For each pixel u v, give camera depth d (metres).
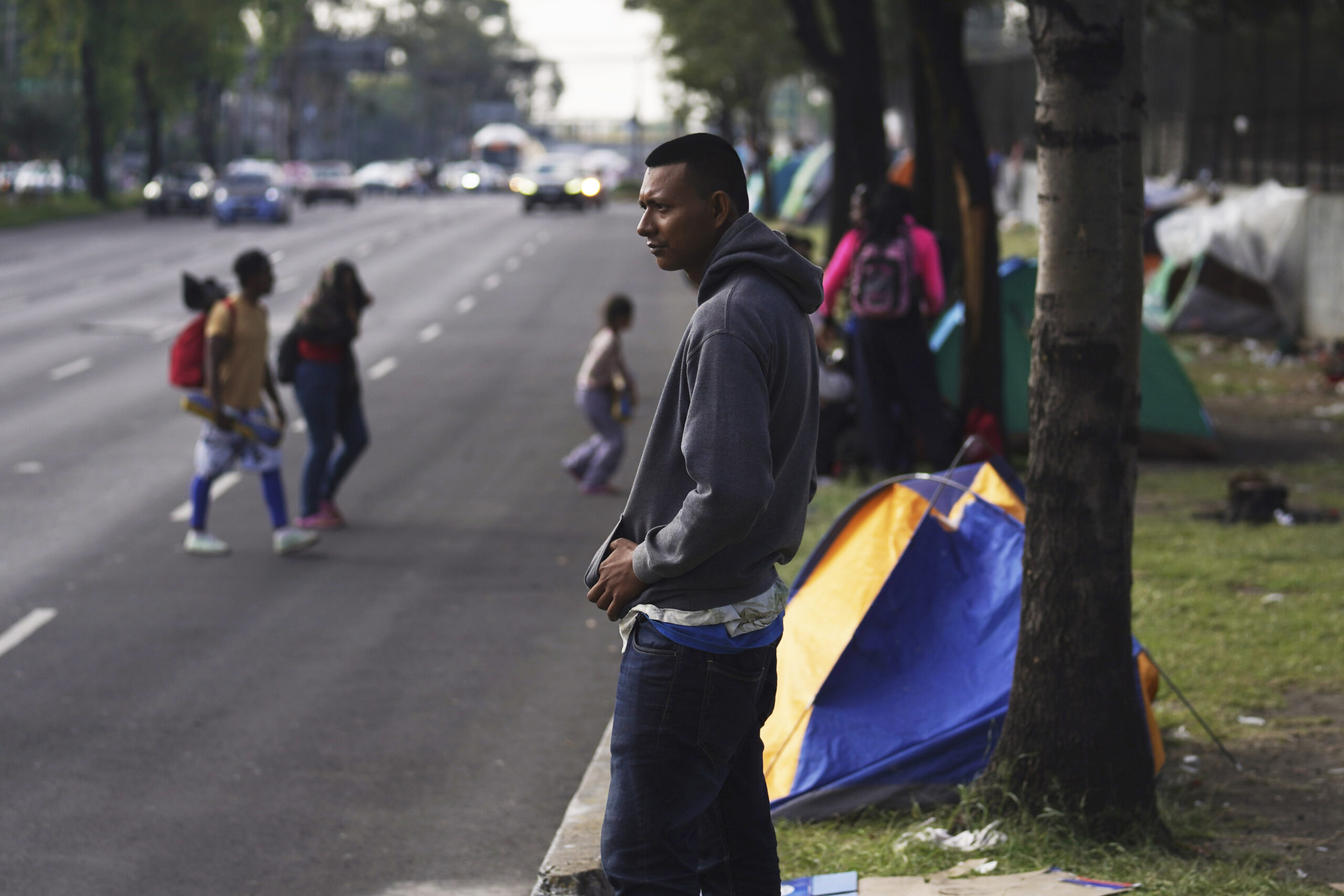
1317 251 25.27
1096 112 5.91
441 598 11.42
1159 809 6.44
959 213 18.70
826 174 57.31
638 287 37.94
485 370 24.22
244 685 9.40
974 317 14.83
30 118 74.56
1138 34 6.83
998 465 7.70
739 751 4.54
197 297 12.65
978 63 63.75
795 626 7.35
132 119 81.25
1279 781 6.99
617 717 4.28
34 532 13.55
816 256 39.88
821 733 6.87
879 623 7.13
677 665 4.16
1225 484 14.61
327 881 6.66
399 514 14.36
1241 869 5.84
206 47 82.12
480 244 52.03
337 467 13.80
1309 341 25.30
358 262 44.84
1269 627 9.53
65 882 6.62
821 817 6.70
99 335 28.20
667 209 4.26
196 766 8.05
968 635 7.10
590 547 13.05
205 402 12.44
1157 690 7.23
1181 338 26.23
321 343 13.38
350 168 81.06
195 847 7.02
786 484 4.22
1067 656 6.12
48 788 7.73
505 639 10.37
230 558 12.69
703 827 4.59
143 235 55.97
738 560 4.16
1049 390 6.11
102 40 73.56
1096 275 5.99
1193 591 10.49
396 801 7.59
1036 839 6.01
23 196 66.12
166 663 9.84
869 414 14.48
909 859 6.02
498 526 13.87
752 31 59.38
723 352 3.98
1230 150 33.75
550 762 8.11
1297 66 29.41
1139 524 12.82
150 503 14.73
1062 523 6.11
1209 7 20.20
